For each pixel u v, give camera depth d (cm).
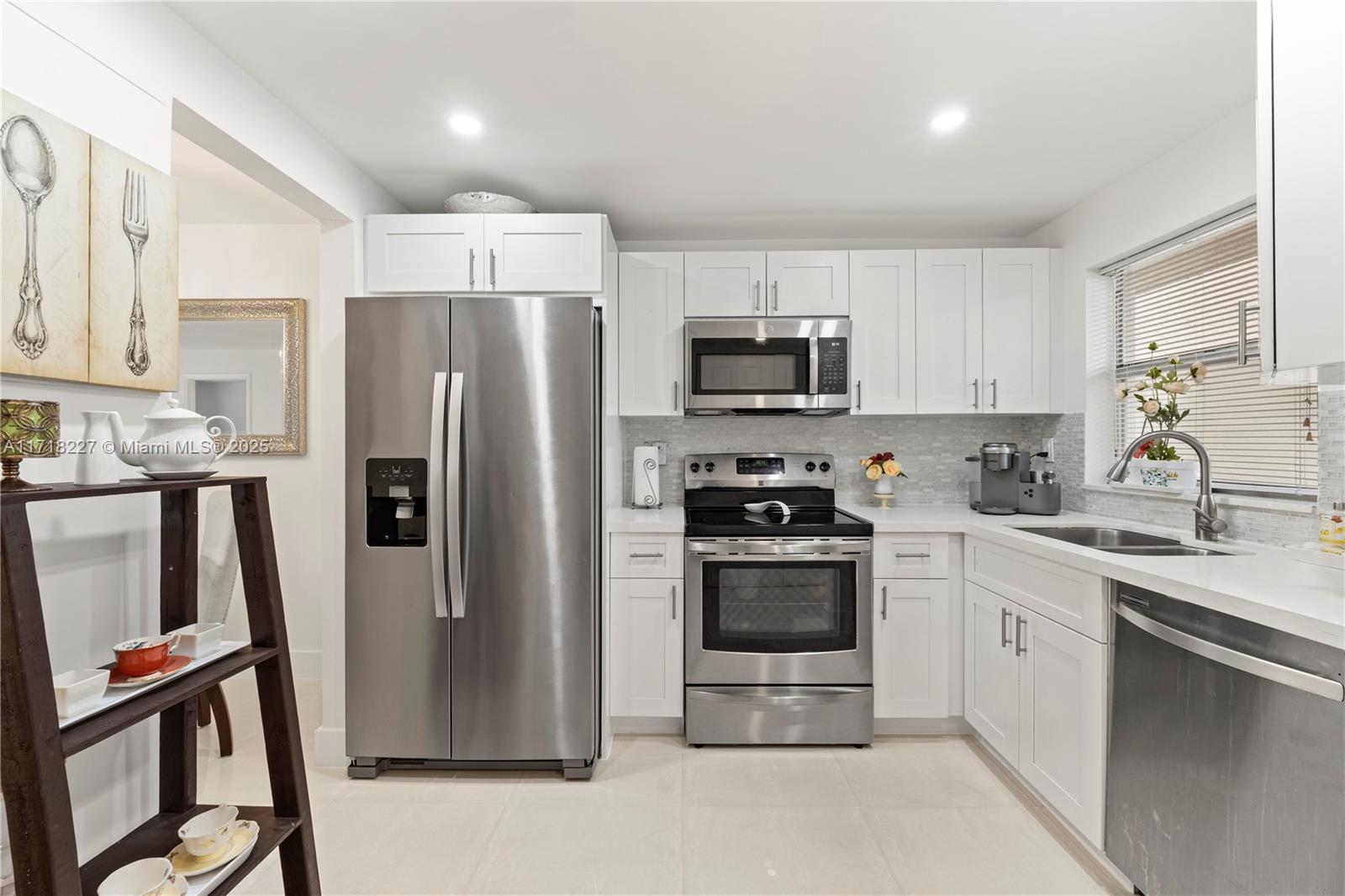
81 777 141
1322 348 128
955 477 356
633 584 279
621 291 323
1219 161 223
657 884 183
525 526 241
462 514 238
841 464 357
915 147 244
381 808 224
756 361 314
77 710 114
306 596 357
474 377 241
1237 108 215
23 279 122
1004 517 295
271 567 153
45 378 127
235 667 140
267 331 353
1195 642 149
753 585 277
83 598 142
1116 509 279
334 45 182
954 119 223
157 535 161
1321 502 186
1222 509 221
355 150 249
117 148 148
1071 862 192
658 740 280
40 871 102
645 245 354
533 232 273
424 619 241
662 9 166
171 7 166
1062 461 320
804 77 198
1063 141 239
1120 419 295
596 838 206
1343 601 135
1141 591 171
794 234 343
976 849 199
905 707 279
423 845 203
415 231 272
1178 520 246
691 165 260
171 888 122
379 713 242
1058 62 189
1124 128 229
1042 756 214
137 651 128
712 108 216
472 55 187
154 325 155
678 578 279
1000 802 226
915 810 221
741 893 179
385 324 242
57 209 130
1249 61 188
